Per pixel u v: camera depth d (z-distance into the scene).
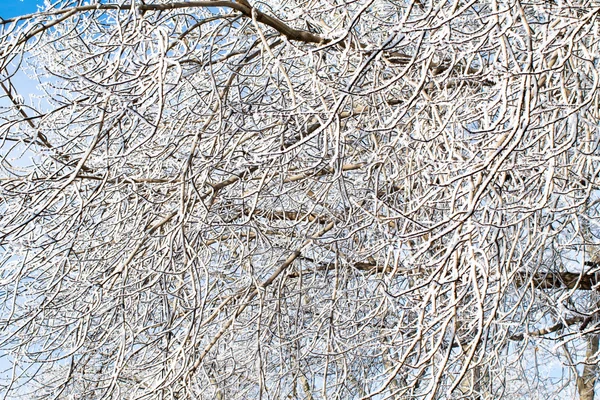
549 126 4.20
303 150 5.45
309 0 5.20
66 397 6.44
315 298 7.35
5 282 5.05
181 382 5.86
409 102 3.70
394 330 4.73
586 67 4.90
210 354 7.02
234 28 5.57
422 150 5.25
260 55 5.30
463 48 4.76
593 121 4.84
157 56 4.29
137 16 4.33
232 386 7.07
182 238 5.13
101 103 4.77
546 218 5.27
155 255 5.85
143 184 5.64
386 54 5.08
